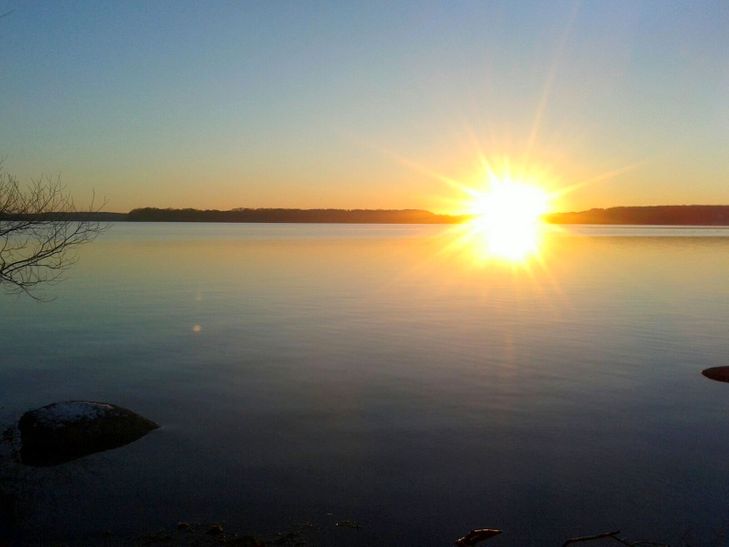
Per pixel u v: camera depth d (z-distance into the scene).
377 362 18.52
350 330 23.83
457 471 10.75
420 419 13.36
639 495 9.93
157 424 12.89
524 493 9.98
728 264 56.78
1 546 8.35
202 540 8.49
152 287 38.06
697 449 11.80
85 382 16.22
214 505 9.52
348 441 12.06
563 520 9.17
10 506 9.42
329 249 80.38
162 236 120.44
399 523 9.05
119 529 8.80
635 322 25.84
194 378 16.64
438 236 137.00
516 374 17.16
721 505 9.61
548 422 13.24
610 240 112.25
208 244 90.06
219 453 11.45
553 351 20.14
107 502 9.59
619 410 14.08
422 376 16.89
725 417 13.64
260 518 9.17
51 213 14.58
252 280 42.59
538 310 29.19
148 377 16.73
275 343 21.30
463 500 9.73
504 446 11.88
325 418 13.38
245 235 129.38
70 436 11.38
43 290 36.22
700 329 24.25
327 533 8.77
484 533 8.68
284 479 10.41
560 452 11.61
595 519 9.20
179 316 27.08
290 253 71.75
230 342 21.45
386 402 14.55
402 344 21.19
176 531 8.76
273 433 12.49
